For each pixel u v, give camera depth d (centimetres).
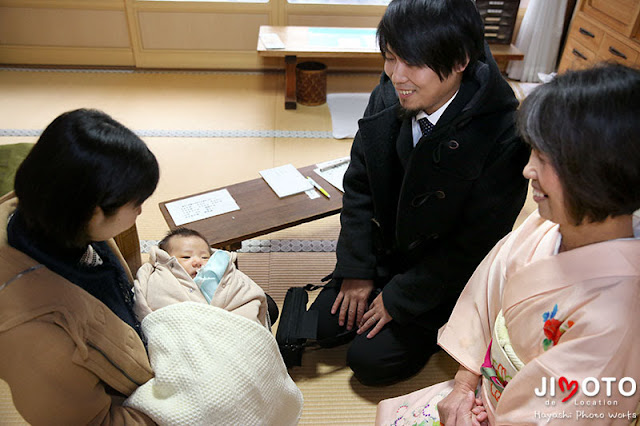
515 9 352
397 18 113
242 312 133
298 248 235
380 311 161
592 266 79
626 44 268
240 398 106
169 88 387
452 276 150
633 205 70
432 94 123
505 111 132
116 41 407
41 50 407
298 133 329
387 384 169
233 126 335
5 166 154
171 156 298
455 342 114
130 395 99
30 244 81
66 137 73
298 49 333
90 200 74
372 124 148
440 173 135
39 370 80
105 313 88
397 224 151
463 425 105
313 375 174
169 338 106
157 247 139
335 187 209
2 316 76
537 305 86
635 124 65
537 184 78
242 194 203
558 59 419
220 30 406
